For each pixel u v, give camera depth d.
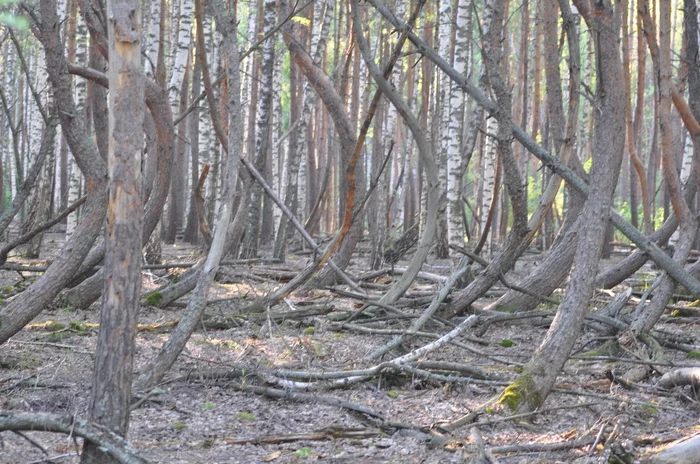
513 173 8.59
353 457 5.15
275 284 12.52
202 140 19.25
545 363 6.28
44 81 21.31
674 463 4.66
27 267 11.64
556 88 11.37
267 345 8.48
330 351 8.27
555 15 11.30
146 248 15.46
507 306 10.57
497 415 5.98
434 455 5.20
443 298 9.07
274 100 21.11
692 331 9.80
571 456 5.11
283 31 13.23
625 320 9.01
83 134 7.52
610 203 6.43
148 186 11.81
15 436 5.44
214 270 6.96
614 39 6.40
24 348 7.96
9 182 35.09
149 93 10.91
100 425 3.94
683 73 11.85
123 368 4.07
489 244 17.80
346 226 9.51
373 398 6.78
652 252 8.52
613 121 6.39
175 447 5.35
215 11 7.55
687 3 10.00
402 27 7.97
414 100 24.73
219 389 6.94
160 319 9.82
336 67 22.62
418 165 26.23
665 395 6.89
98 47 10.27
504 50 24.84
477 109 14.79
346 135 13.16
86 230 7.43
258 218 16.81
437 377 6.93
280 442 5.54
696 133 10.02
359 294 11.23
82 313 10.27
